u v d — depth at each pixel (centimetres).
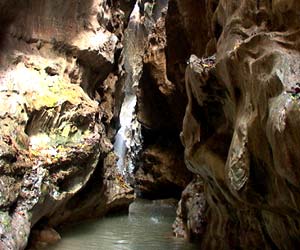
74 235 1159
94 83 1585
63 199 1104
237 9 768
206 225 1055
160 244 1080
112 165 1494
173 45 1691
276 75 577
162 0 2755
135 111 2495
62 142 1137
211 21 1031
